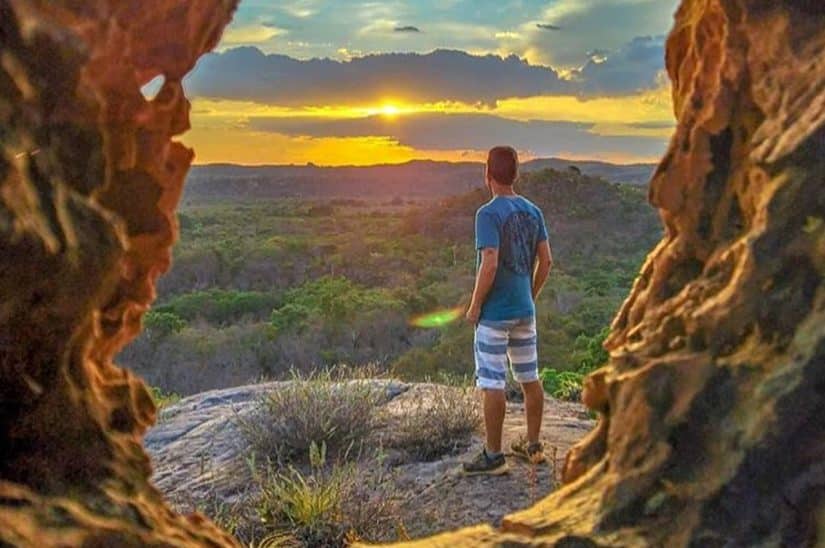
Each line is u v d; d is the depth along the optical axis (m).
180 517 2.11
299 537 6.01
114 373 2.30
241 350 19.69
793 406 1.85
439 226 35.50
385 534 5.93
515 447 7.11
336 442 7.88
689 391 2.07
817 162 1.98
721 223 2.40
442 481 6.81
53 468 1.81
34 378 1.78
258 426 8.05
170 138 2.54
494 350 6.47
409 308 21.86
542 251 6.38
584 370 11.94
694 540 1.90
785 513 1.83
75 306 1.77
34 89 1.77
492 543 2.21
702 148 2.45
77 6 2.07
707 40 2.53
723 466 1.92
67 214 1.77
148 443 8.63
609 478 2.21
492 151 6.21
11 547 1.51
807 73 2.17
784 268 1.98
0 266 1.61
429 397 9.12
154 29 2.41
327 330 20.33
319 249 33.12
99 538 1.72
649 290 2.56
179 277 29.64
